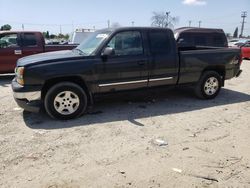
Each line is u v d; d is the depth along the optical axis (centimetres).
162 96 754
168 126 527
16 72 543
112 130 502
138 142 452
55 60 531
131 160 391
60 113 546
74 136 473
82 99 558
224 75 740
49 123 534
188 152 418
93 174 354
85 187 327
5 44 998
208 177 349
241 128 522
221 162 388
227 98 754
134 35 598
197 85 706
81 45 646
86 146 434
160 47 627
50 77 522
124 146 436
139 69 599
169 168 370
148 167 372
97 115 585
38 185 330
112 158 396
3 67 1002
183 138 471
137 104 673
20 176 349
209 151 422
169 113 606
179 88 689
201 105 675
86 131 495
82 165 377
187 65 662
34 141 451
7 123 533
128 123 539
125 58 582
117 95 603
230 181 342
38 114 585
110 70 570
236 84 986
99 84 568
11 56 1002
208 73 707
